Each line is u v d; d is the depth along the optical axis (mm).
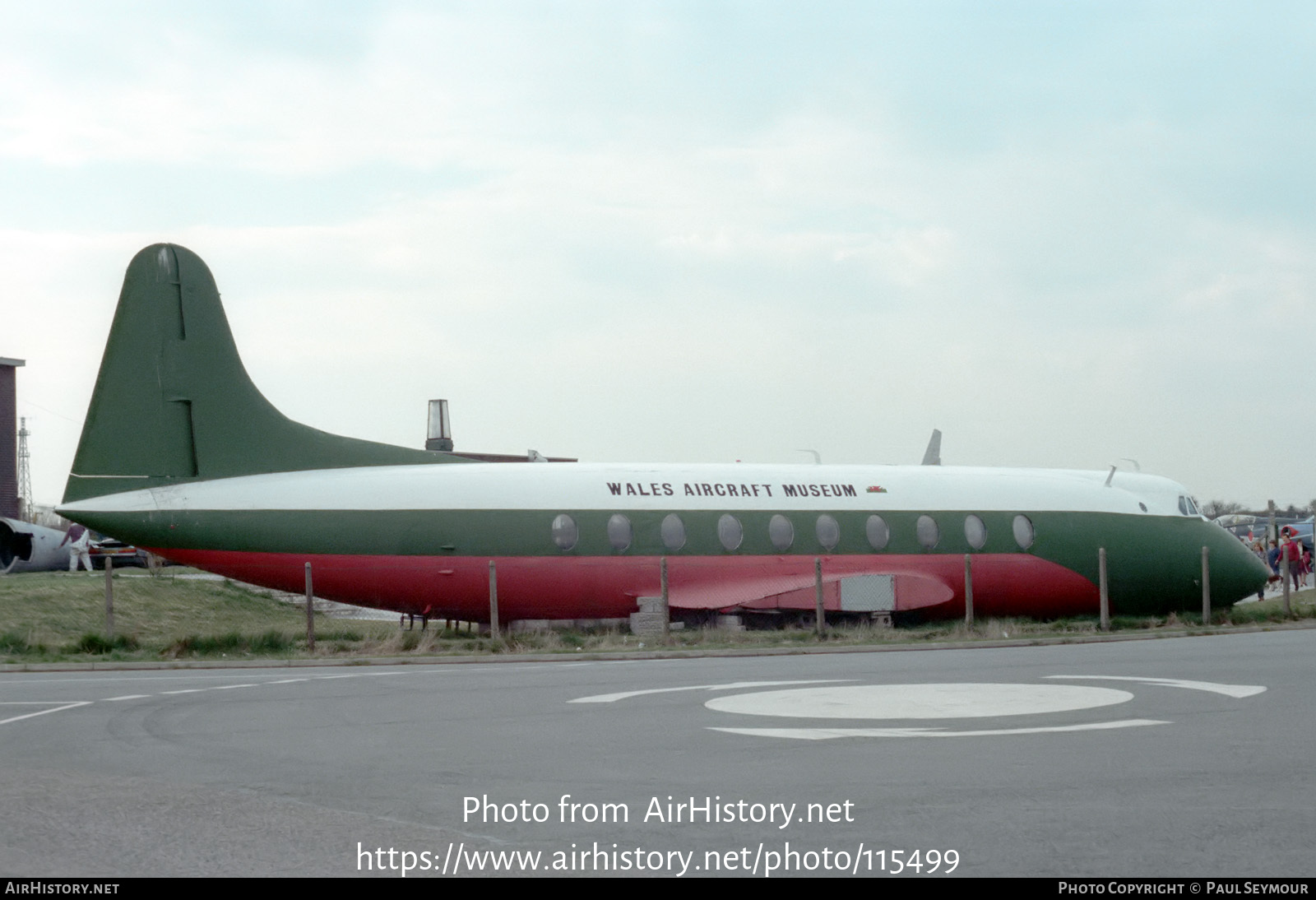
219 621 36438
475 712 14078
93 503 29031
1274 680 16516
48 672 20719
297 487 30203
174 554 29562
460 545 30828
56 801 9102
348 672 20094
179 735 12453
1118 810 8492
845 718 13180
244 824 8359
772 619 34250
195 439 29953
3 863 7410
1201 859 7273
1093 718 12898
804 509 34500
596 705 14680
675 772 10070
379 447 31969
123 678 19031
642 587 32250
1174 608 39281
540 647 26969
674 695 15656
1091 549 37531
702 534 33031
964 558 36094
